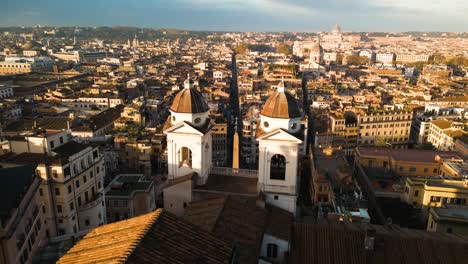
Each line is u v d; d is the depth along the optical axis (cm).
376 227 6581
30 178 6450
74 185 9831
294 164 6850
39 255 6259
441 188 10981
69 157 9644
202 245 3850
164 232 3800
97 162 10962
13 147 10069
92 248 3738
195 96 7356
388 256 5528
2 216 5222
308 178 14512
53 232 9575
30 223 6209
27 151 10000
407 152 15812
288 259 5666
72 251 3825
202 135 7150
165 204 7356
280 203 7056
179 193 7206
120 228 4025
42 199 9350
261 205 6519
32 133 10262
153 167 16675
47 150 9900
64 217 9594
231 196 6512
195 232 4003
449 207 9725
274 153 6844
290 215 6856
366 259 5541
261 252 5891
